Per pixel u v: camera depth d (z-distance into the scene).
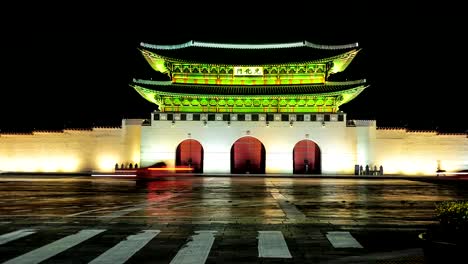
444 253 8.79
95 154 63.72
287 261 11.19
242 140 68.56
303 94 63.12
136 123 65.44
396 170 63.34
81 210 21.66
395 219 18.88
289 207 23.39
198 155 67.88
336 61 67.25
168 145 64.94
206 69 68.06
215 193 32.28
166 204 24.56
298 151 67.94
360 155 64.12
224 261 11.16
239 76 68.19
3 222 17.59
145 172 56.44
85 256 11.68
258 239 14.13
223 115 65.50
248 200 27.12
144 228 16.25
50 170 63.06
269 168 64.75
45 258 11.45
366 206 24.09
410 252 12.21
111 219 18.52
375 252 12.23
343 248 12.77
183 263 10.93
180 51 68.56
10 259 11.32
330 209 22.59
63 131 63.59
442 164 62.75
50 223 17.36
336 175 61.09
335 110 66.06
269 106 66.44
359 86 61.41
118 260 11.24
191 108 66.50
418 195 31.55
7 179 49.28
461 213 9.01
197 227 16.53
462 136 62.69
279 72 67.88
